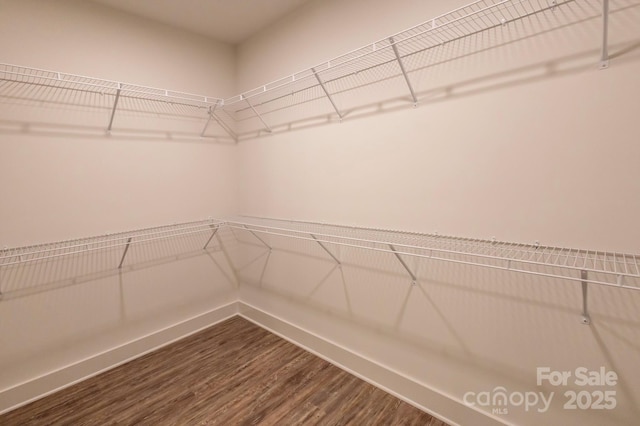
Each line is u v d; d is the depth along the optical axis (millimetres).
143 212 2219
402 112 1620
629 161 1058
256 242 2619
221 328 2609
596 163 1118
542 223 1248
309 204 2168
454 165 1463
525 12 1215
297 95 2160
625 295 1106
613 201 1096
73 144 1885
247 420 1598
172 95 2287
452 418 1571
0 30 1614
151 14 2131
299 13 2078
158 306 2340
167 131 2316
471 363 1497
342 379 1929
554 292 1245
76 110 1887
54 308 1860
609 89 1075
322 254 2098
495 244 1363
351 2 1779
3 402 1682
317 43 1987
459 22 1360
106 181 2031
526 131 1255
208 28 2361
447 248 1480
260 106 2475
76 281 1938
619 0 1041
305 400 1743
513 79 1269
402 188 1660
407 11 1542
